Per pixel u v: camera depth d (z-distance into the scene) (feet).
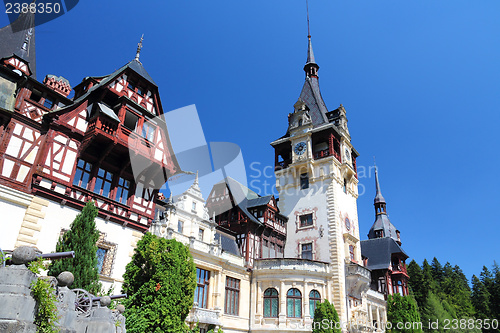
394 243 171.83
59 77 73.67
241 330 97.19
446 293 239.50
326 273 107.86
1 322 20.98
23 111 58.13
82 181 63.21
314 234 121.70
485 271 240.12
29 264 25.25
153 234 68.95
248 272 105.09
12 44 68.95
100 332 34.71
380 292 155.53
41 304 24.26
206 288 89.66
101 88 67.41
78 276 47.67
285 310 99.04
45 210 56.18
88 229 52.13
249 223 112.06
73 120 63.31
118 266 63.67
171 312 58.54
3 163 53.83
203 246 90.43
